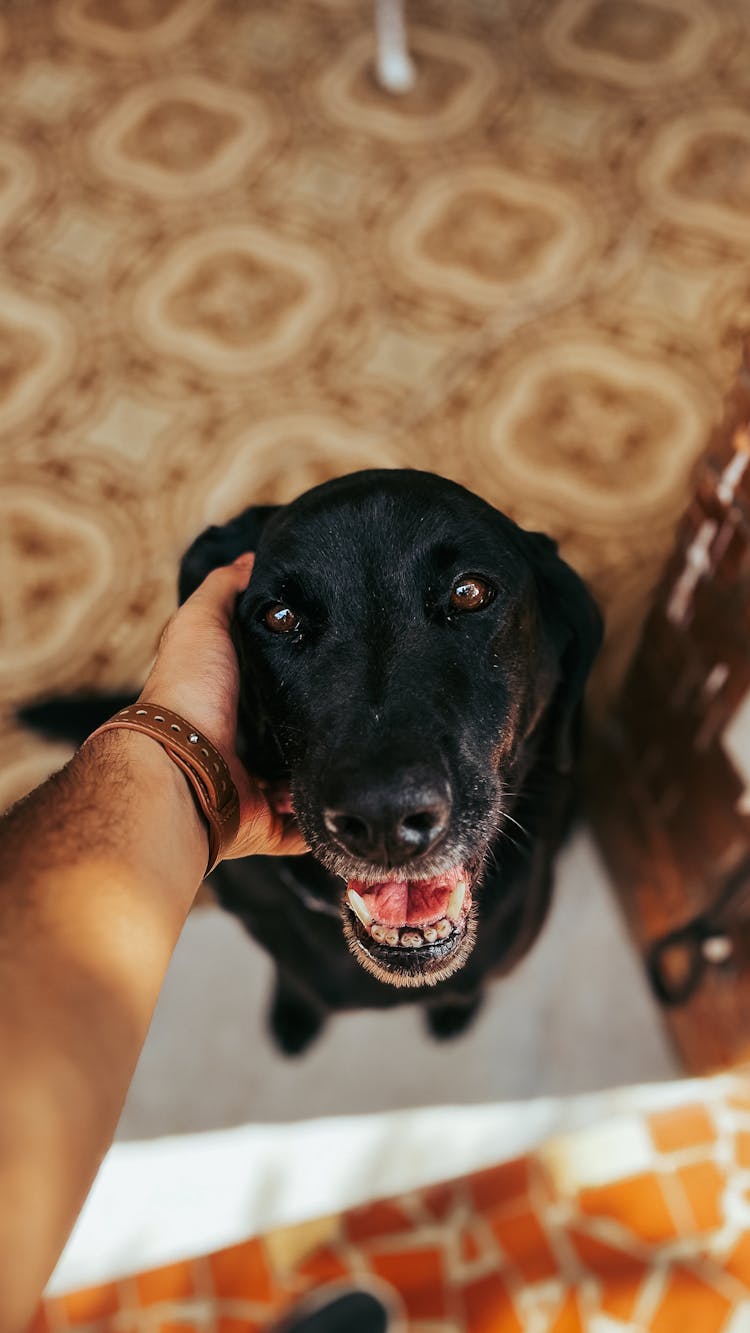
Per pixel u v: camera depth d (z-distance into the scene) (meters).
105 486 0.75
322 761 0.35
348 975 0.50
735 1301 0.51
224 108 0.94
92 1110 0.21
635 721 0.61
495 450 0.75
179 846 0.29
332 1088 0.58
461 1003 0.56
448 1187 0.55
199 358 0.80
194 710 0.33
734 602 0.49
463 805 0.36
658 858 0.59
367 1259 0.54
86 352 0.81
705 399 0.76
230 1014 0.60
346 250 0.85
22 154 0.93
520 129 0.91
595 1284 0.52
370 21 0.99
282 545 0.39
